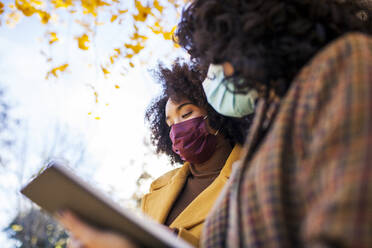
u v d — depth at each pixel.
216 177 1.98
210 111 1.99
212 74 1.25
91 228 0.88
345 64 0.76
